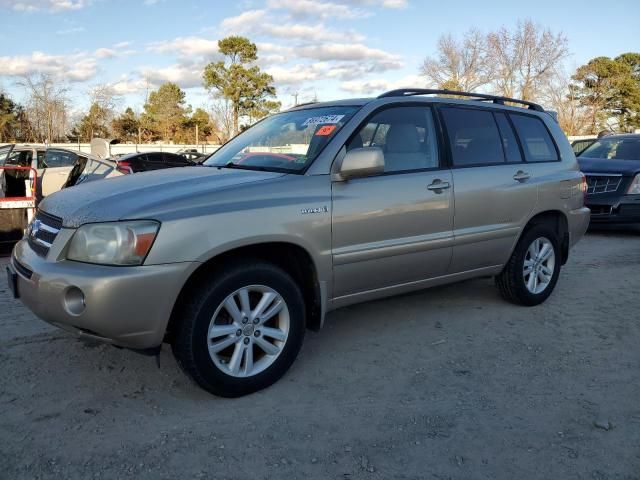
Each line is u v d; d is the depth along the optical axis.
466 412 3.25
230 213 3.25
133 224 3.02
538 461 2.78
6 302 5.09
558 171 5.22
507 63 46.62
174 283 3.05
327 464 2.74
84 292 2.94
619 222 8.80
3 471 2.63
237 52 48.03
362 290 3.99
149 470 2.66
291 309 3.54
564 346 4.25
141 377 3.64
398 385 3.59
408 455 2.82
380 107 4.12
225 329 3.29
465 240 4.43
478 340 4.36
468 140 4.61
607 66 51.66
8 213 7.31
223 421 3.12
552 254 5.23
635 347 4.24
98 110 47.50
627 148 9.96
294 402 3.35
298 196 3.54
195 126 56.75
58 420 3.10
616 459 2.79
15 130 44.53
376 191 3.88
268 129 4.52
